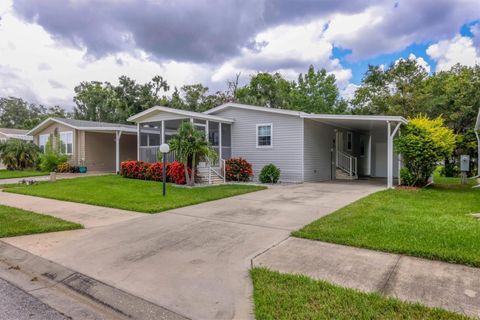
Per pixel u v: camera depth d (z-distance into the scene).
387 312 2.54
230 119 14.61
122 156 20.88
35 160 19.36
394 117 10.91
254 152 14.30
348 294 2.86
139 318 2.73
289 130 13.32
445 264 3.55
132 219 6.20
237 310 2.73
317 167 14.19
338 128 16.22
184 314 2.72
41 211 7.09
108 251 4.36
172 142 11.16
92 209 7.25
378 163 18.30
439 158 10.78
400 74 24.75
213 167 13.47
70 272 3.72
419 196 8.66
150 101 34.31
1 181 13.73
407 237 4.43
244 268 3.64
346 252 4.02
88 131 18.83
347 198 8.41
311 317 2.49
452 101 21.42
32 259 4.20
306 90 33.53
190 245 4.52
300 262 3.74
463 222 5.32
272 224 5.58
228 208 7.10
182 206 7.37
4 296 3.24
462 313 2.51
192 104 34.88
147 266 3.80
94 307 3.00
